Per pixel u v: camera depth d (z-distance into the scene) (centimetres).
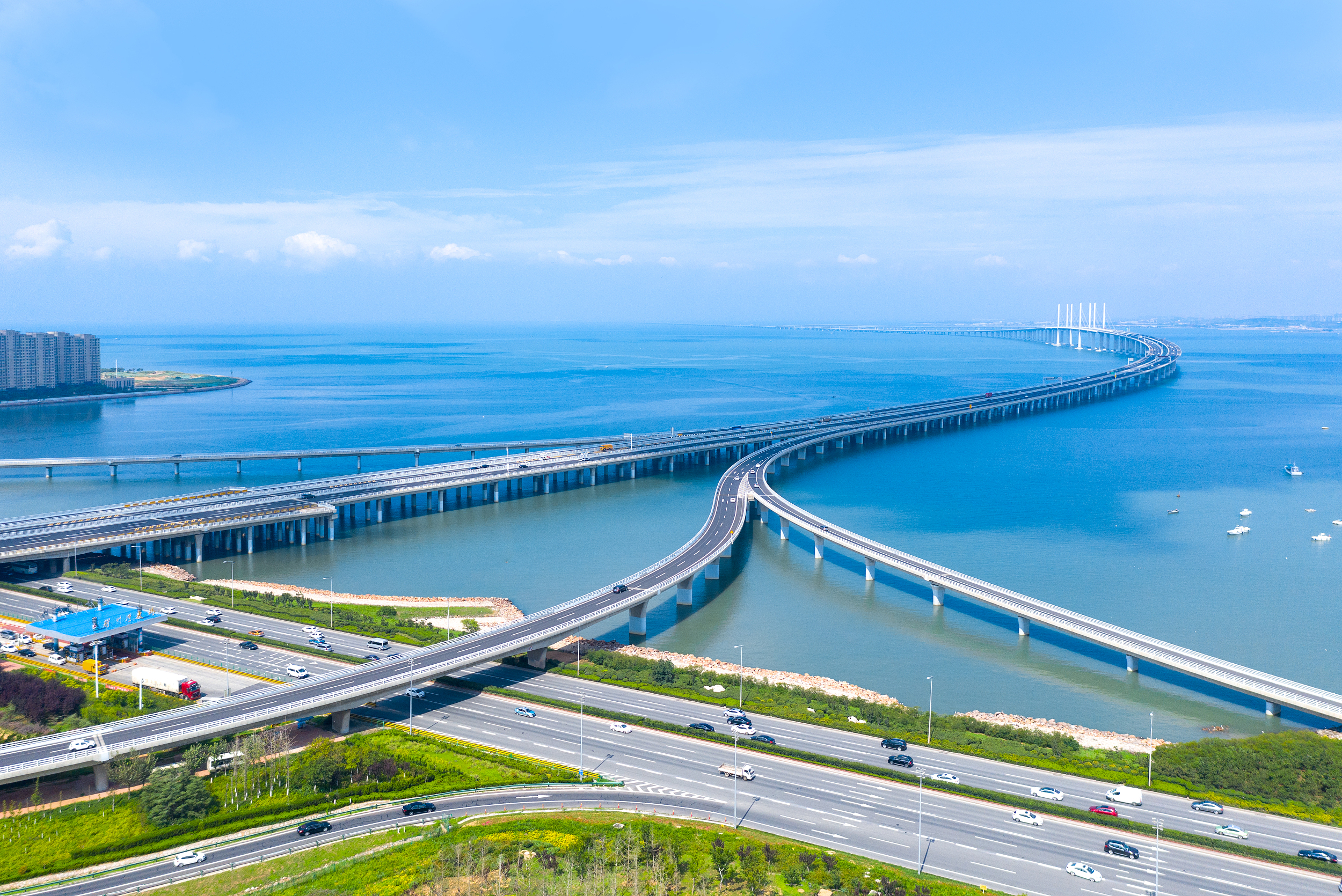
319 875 12594
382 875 12581
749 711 18150
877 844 13600
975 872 12912
